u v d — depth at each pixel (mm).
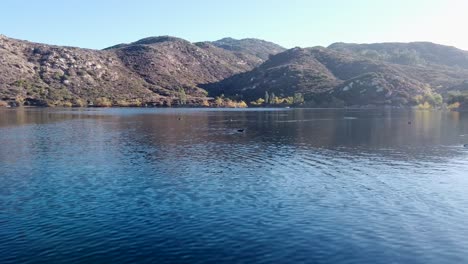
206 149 71812
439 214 35500
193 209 36500
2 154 65562
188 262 26406
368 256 27281
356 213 35656
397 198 40344
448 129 107938
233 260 26656
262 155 65375
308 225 32688
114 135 93438
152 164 57344
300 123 129250
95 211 35875
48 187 44125
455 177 49625
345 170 53594
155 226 32344
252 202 38688
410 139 86500
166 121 138625
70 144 77688
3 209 36406
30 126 116625
